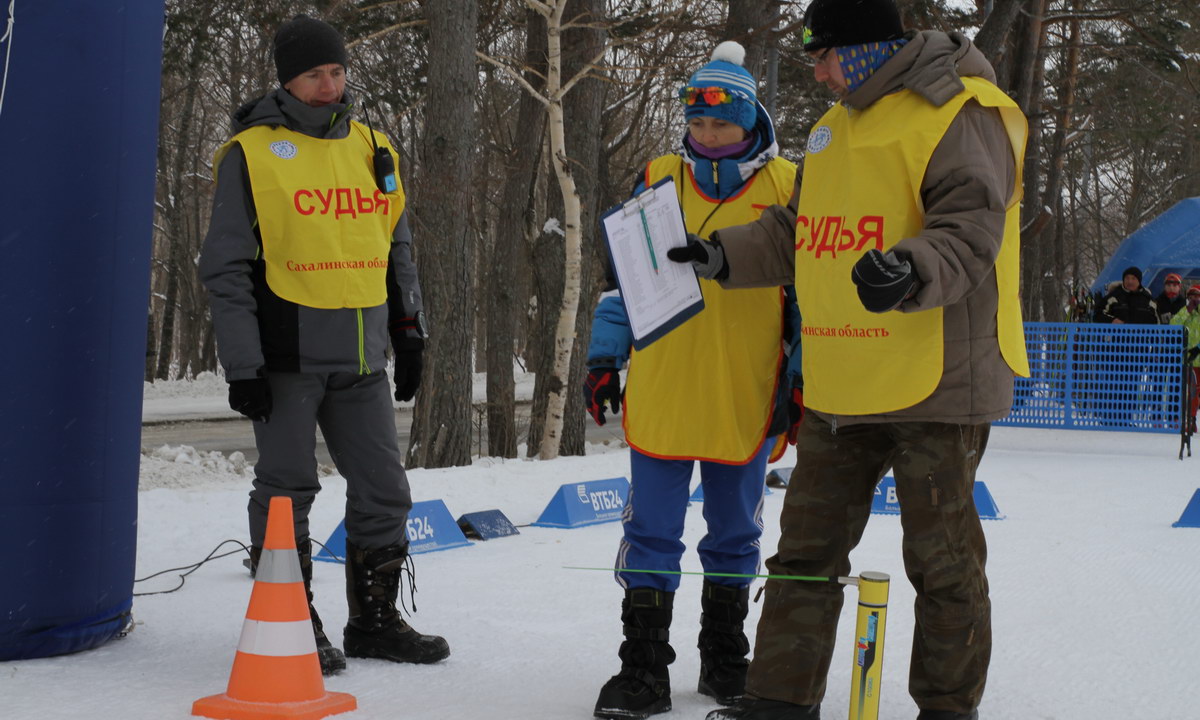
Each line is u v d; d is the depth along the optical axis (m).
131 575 4.54
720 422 3.71
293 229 4.02
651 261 3.63
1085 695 4.00
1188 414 14.17
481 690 3.90
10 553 4.08
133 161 4.37
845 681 4.11
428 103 12.41
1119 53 24.48
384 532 4.30
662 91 23.19
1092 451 13.81
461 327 12.56
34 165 4.08
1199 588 5.93
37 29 4.07
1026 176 25.03
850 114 3.32
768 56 17.88
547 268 15.20
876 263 2.84
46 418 4.12
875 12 3.21
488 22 18.17
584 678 4.09
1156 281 23.16
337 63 4.09
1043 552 6.95
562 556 6.75
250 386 3.92
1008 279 3.29
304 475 4.14
